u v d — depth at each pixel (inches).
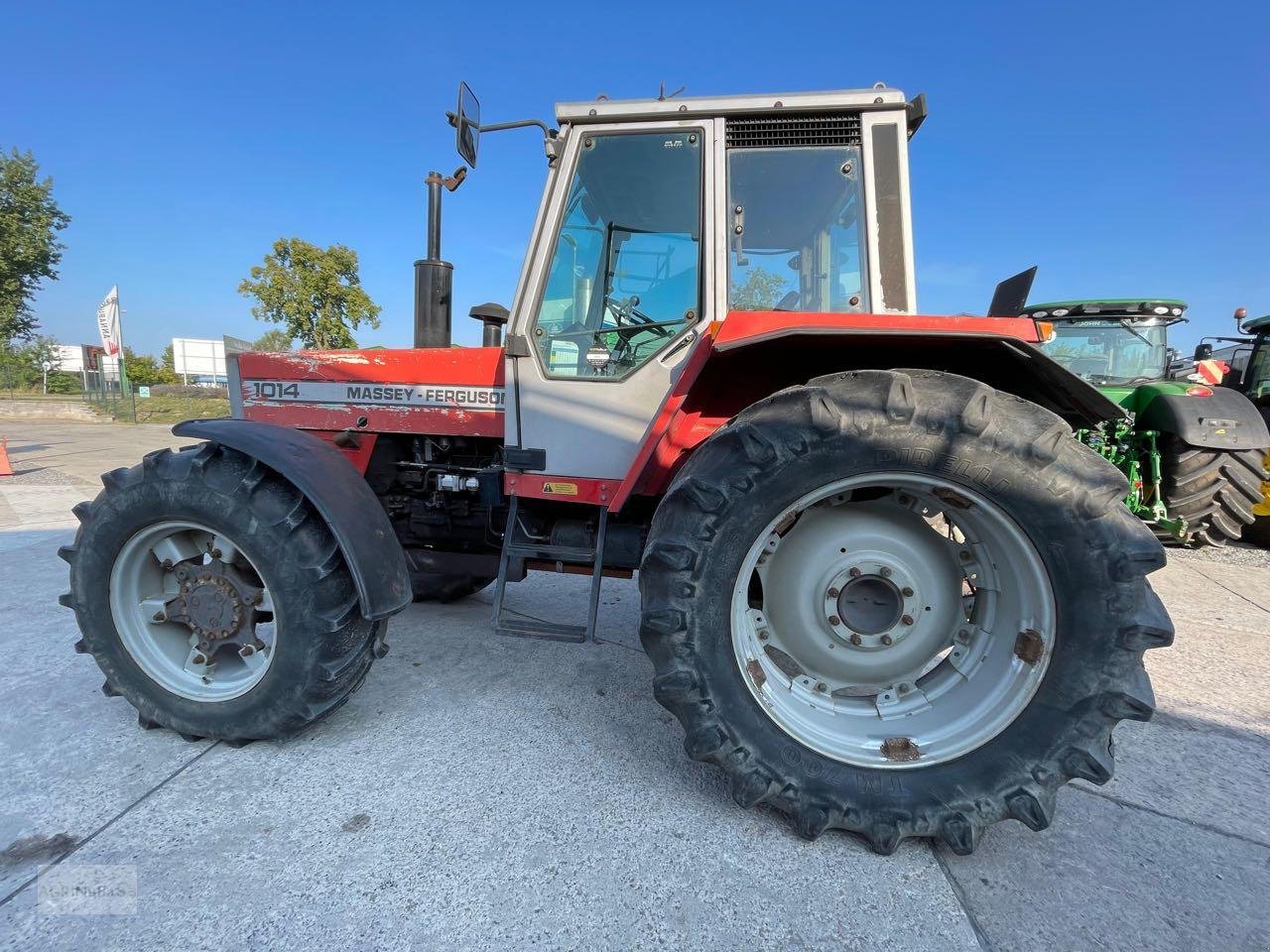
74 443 541.6
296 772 80.1
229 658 89.6
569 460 95.3
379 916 58.4
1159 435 231.3
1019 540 66.4
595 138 93.0
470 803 74.5
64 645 118.9
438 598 149.4
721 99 88.1
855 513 75.1
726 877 64.4
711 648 69.6
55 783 76.7
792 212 88.9
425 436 120.6
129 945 54.9
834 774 68.9
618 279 94.0
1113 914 61.0
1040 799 65.4
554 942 56.2
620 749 87.0
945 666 76.2
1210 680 115.0
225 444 81.5
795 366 86.9
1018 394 85.0
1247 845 71.3
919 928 58.9
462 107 92.5
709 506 68.3
